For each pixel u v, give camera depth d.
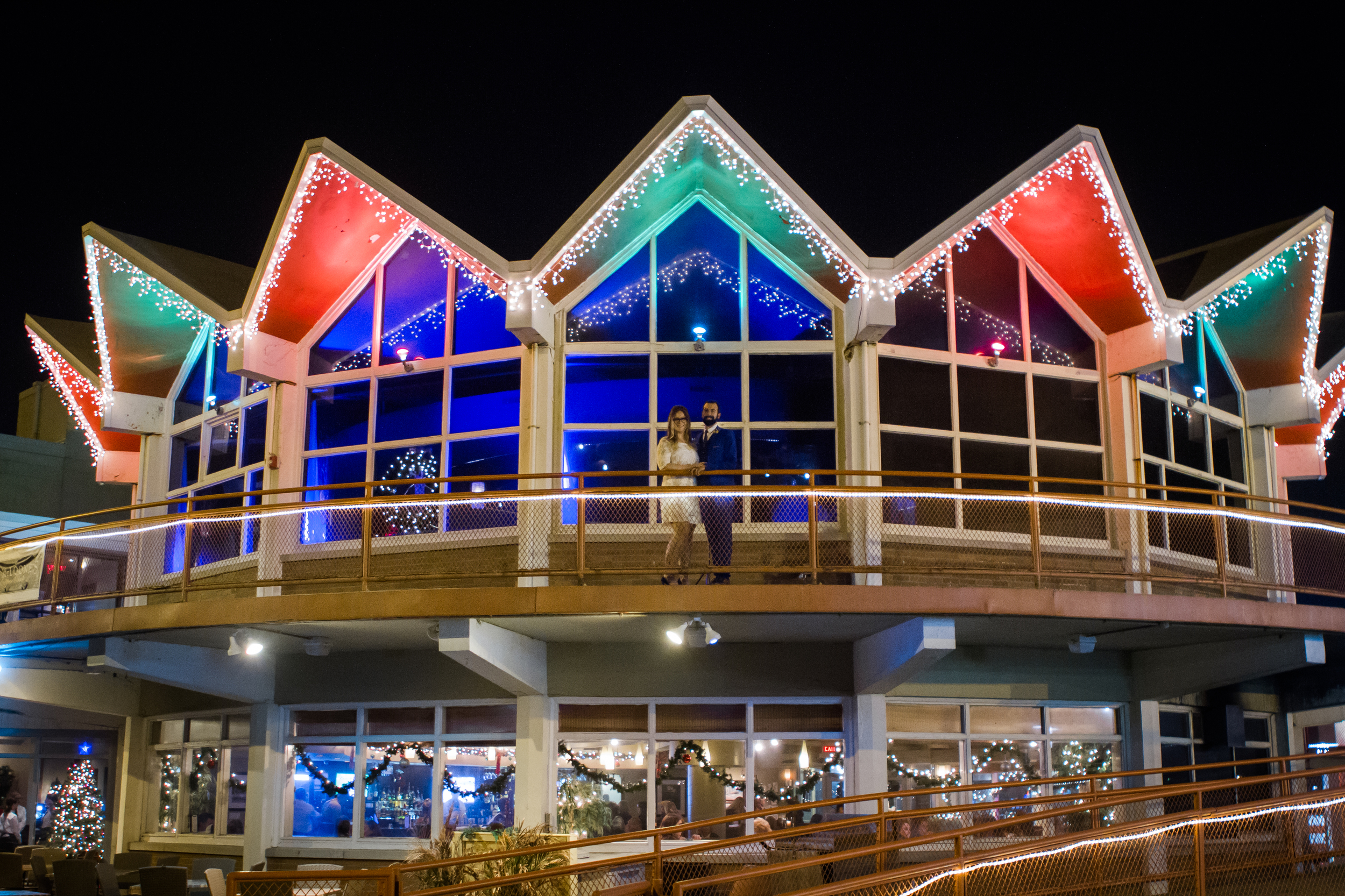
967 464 14.47
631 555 13.62
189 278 16.19
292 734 15.54
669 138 13.11
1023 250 15.30
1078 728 14.91
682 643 13.50
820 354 14.30
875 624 12.70
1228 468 17.17
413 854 12.46
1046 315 15.36
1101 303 15.04
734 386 14.30
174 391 18.11
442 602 11.91
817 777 13.89
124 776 17.80
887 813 11.18
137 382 17.95
